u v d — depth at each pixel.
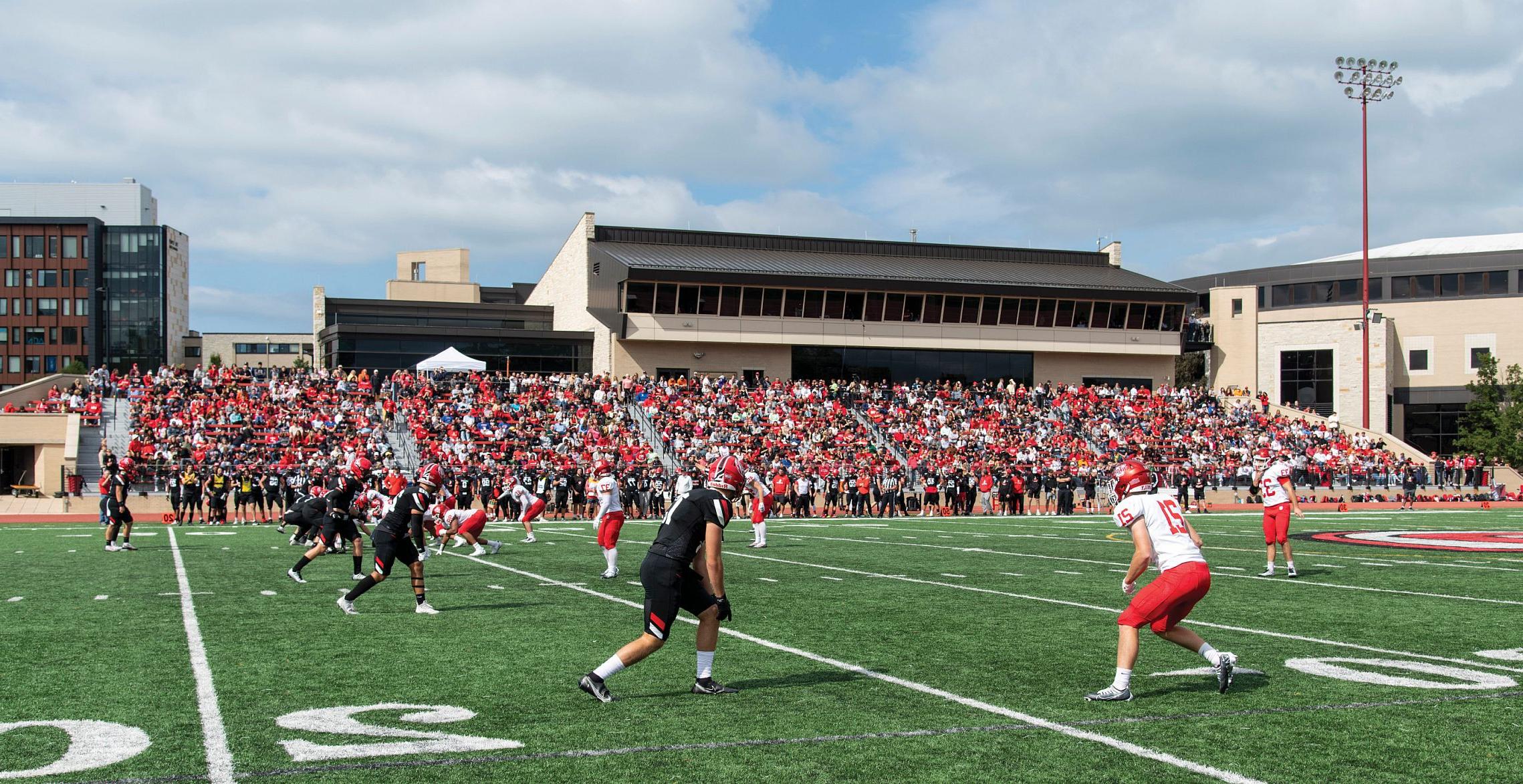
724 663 9.29
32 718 7.29
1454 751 6.55
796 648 10.04
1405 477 44.00
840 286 55.25
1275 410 60.66
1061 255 66.12
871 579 16.00
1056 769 6.16
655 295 53.22
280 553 20.08
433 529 20.64
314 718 7.30
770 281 54.25
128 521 21.12
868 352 57.12
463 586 14.92
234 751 6.50
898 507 40.97
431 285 74.31
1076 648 10.02
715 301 54.06
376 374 48.62
